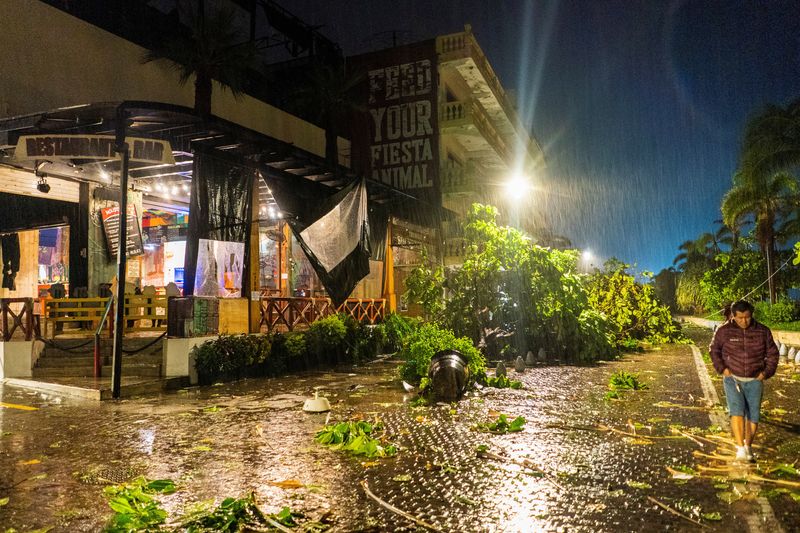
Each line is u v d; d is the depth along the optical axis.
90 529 4.27
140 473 5.65
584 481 5.23
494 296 16.27
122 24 17.16
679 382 12.12
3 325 12.92
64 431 7.66
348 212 17.62
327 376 13.74
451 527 4.18
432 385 10.24
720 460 5.95
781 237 35.09
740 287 38.62
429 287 16.89
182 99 18.66
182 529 4.19
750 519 4.30
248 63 15.76
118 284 10.77
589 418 8.21
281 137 23.02
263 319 15.47
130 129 12.45
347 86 23.28
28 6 14.20
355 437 6.70
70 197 16.55
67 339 13.46
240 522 4.27
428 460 6.00
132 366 12.42
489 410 8.84
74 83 15.22
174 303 12.58
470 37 27.89
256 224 15.68
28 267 19.80
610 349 17.33
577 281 16.83
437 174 27.84
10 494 5.06
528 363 15.59
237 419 8.40
